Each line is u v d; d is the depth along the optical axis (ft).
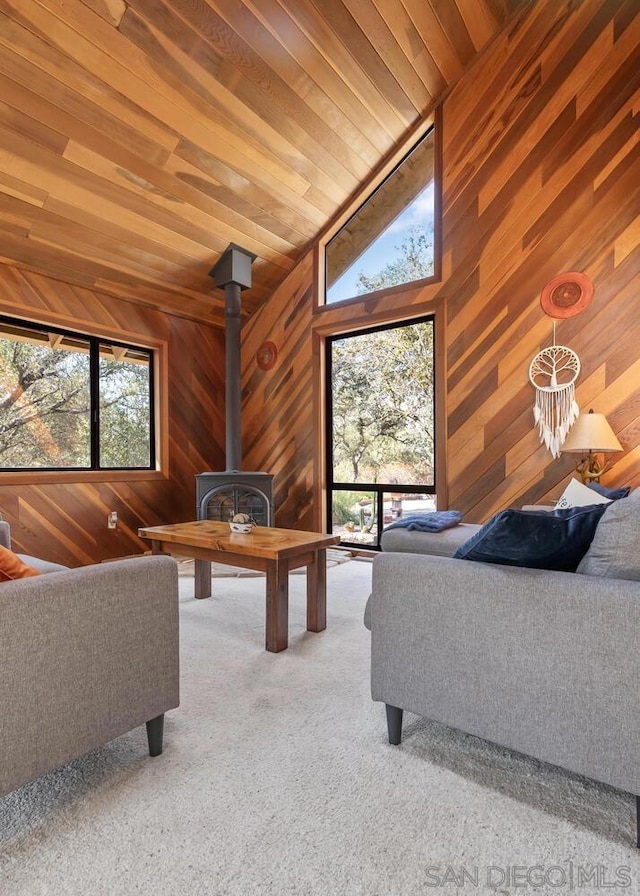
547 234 11.09
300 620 9.11
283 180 12.68
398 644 4.97
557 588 4.05
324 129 11.84
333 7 9.56
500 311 11.65
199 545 8.68
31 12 7.75
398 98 12.00
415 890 3.38
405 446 13.83
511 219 11.56
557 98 11.06
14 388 12.26
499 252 11.70
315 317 15.19
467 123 12.23
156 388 15.23
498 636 4.33
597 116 10.61
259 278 15.67
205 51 9.27
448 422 12.34
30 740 3.82
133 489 14.34
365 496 14.70
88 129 9.67
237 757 4.90
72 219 11.24
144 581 4.70
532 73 11.37
